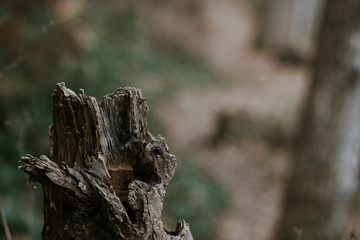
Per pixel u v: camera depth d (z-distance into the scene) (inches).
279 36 535.2
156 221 41.3
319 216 148.7
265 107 329.1
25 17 178.5
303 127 154.8
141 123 45.1
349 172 145.9
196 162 244.5
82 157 42.6
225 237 193.9
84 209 41.2
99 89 203.3
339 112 144.0
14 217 128.1
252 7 670.5
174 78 366.6
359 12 137.9
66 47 196.1
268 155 275.9
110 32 311.3
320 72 147.6
